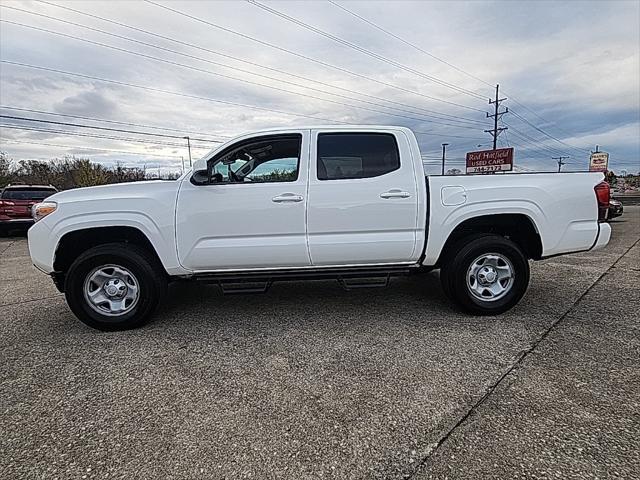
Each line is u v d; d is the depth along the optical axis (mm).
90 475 2000
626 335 3602
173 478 1974
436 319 4078
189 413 2518
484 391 2699
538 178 4129
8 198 12969
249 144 3980
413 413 2469
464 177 4086
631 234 11891
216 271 4008
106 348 3529
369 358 3227
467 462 2037
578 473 1939
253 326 3977
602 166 38688
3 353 3475
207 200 3859
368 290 5195
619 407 2477
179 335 3787
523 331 3730
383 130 4039
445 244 4176
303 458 2096
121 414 2523
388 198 3941
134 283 3906
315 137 3992
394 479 1941
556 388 2717
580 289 5191
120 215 3822
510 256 4074
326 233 3943
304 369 3066
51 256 3871
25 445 2240
